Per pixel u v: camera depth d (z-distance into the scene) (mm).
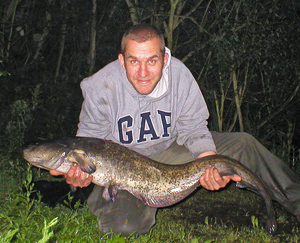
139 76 1079
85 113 1223
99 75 1179
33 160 1114
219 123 2299
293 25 2225
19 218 1134
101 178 1133
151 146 1272
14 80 2451
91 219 1242
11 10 2678
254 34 2195
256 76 2355
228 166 1152
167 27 2482
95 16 2785
